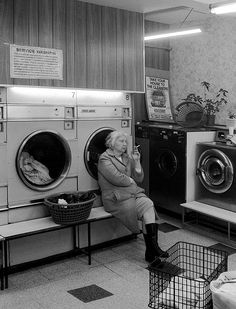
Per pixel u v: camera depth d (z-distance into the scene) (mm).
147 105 5828
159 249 3570
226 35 5219
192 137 4621
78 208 3332
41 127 3520
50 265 3559
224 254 2338
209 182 4457
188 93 5875
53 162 3836
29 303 2855
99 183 3859
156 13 5223
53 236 3656
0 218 3342
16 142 3375
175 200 4840
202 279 1946
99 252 3883
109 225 4059
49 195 3617
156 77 5977
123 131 4145
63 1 3523
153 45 5906
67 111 3678
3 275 3242
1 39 3191
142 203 3779
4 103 3277
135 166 4004
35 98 3457
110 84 3938
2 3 3176
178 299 1822
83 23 3676
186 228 4598
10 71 3260
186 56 5844
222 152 4293
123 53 4016
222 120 5363
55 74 3523
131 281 3215
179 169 4723
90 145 3912
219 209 4312
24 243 3463
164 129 4918
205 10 4508
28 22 3326
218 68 5371
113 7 3879
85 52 3717
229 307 1682
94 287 3113
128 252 3879
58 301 2887
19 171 3383
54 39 3492
